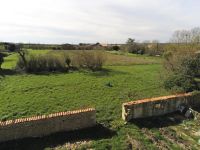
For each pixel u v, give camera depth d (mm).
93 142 14047
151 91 25422
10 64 41969
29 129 14125
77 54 39188
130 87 26672
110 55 62594
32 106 19141
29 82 27625
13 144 13492
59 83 27328
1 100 20438
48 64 36250
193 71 28094
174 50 38812
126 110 17047
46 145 13609
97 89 25156
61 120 14844
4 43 63500
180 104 19953
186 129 16859
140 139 14695
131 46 76062
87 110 15586
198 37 48469
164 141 14914
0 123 13633
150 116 18219
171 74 28359
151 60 54312
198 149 14336
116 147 13617
